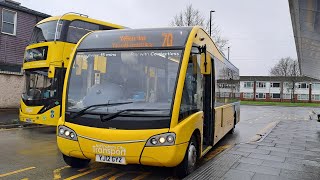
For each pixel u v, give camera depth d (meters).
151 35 6.74
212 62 8.79
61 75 12.78
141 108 5.90
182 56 6.32
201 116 7.20
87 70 6.69
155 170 7.06
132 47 6.65
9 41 21.14
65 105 6.46
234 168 6.93
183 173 6.38
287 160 7.95
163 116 5.79
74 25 13.43
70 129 6.19
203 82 7.84
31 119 12.96
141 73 6.38
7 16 21.08
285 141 11.46
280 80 80.62
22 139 11.16
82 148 6.05
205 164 7.31
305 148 9.92
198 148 7.08
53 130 13.77
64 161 7.56
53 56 12.70
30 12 22.17
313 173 6.73
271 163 7.54
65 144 6.25
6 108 20.52
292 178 6.27
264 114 32.38
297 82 79.00
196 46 6.90
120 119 5.86
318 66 21.55
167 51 6.43
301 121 22.23
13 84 21.05
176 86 6.04
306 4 7.65
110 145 5.80
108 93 6.30
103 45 6.89
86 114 6.13
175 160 5.75
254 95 82.44
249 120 23.97
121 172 6.88
